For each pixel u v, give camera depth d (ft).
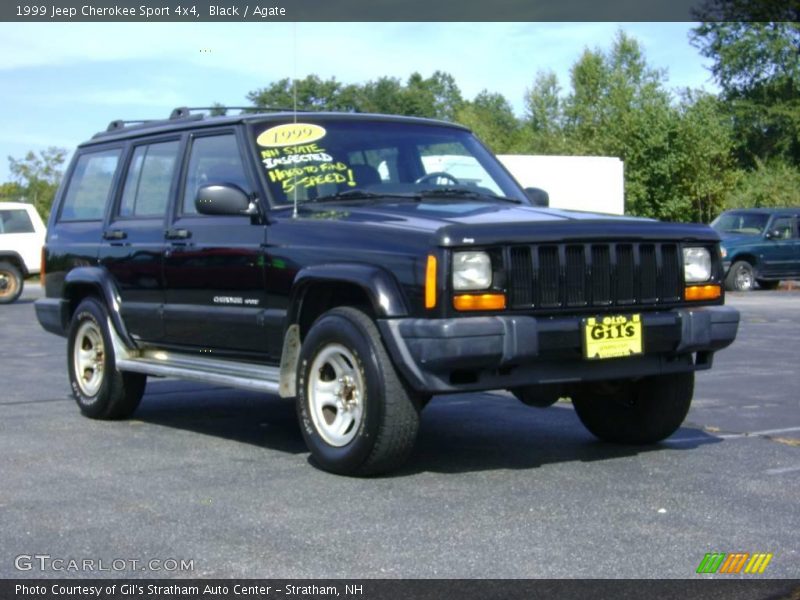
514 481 18.15
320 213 20.03
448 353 16.94
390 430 17.71
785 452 20.66
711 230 19.83
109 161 26.35
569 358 18.03
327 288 19.35
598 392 20.67
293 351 19.75
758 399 27.71
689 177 141.79
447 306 17.10
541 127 208.13
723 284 19.90
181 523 15.71
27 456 20.81
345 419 18.52
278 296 19.89
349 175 21.52
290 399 28.32
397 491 17.46
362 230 18.51
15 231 74.84
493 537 14.83
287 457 20.42
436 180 22.35
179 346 23.03
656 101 144.77
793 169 158.92
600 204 95.30
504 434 22.76
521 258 17.67
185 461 20.16
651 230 18.92
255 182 21.01
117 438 22.76
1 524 15.79
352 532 15.11
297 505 16.62
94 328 25.12
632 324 18.34
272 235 20.13
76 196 27.35
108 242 25.03
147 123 26.25
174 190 23.38
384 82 222.07
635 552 14.12
